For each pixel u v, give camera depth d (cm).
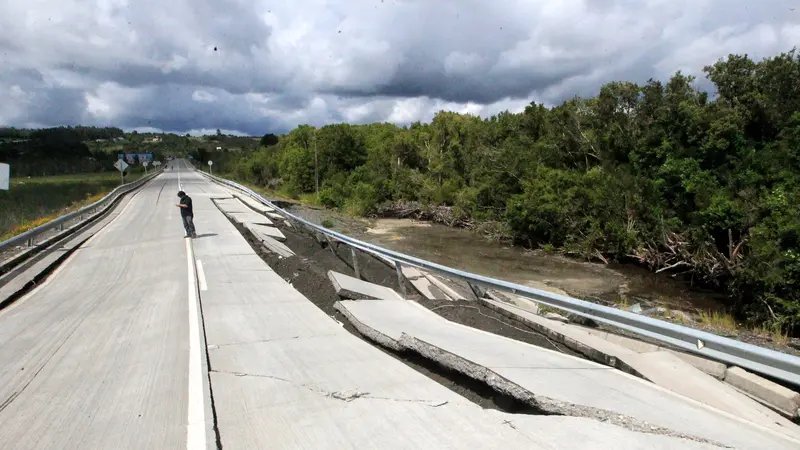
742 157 2025
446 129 4516
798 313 1327
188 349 687
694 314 1511
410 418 446
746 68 2253
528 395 457
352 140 5997
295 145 6744
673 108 2331
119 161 4238
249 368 609
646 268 2225
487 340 637
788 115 2088
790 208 1551
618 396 458
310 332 766
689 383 521
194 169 11512
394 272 1305
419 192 4247
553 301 713
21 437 455
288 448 408
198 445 423
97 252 1599
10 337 773
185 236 1869
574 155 3084
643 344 671
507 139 3628
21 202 2934
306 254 1639
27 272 1246
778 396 512
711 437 380
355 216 4069
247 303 955
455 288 1113
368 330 725
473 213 3397
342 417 459
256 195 3409
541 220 2608
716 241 1931
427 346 594
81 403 526
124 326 818
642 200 2266
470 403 480
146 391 550
